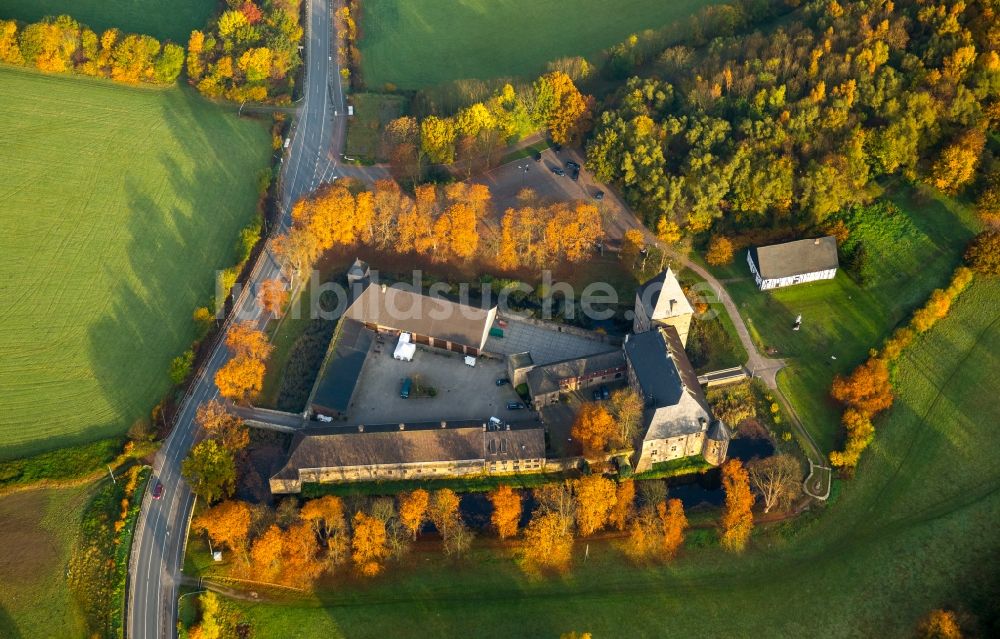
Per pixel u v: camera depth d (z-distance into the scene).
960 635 184.00
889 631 195.25
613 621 199.62
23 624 197.38
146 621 197.75
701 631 197.88
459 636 197.00
